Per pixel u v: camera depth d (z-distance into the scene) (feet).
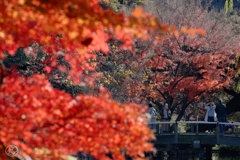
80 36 31.07
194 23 156.97
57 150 35.73
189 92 152.87
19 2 30.19
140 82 144.56
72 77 50.49
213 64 150.41
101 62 132.98
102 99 35.99
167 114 138.82
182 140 132.16
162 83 151.43
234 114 199.82
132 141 34.83
